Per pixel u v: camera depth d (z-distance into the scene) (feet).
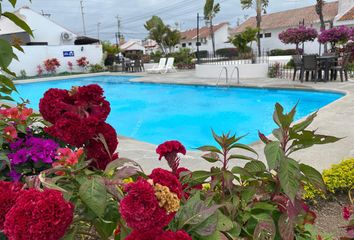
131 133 29.58
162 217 3.23
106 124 4.92
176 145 5.59
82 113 4.83
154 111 37.76
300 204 4.91
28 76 70.44
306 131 4.64
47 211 3.15
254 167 5.54
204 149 5.60
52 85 62.85
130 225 3.20
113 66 84.23
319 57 41.45
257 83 44.50
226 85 45.29
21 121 8.46
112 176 4.31
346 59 41.29
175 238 3.43
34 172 7.82
